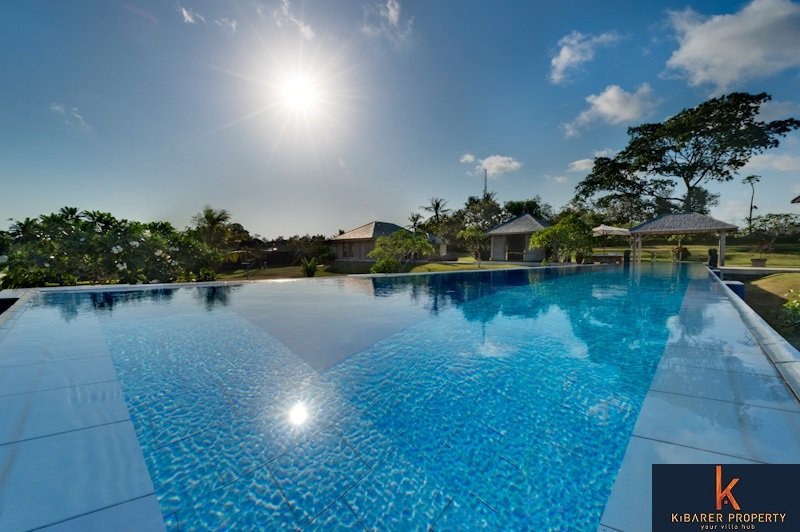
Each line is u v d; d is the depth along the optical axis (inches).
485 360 179.3
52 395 119.4
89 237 401.7
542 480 88.5
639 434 90.3
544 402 130.7
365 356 185.8
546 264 830.5
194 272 503.2
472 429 113.4
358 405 130.6
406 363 175.0
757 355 150.1
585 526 74.1
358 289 443.2
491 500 83.1
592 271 661.3
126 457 86.1
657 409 102.3
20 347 177.6
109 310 293.0
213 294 388.8
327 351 193.8
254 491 85.5
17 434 93.9
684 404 104.8
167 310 298.4
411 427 115.2
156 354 183.6
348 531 75.4
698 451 82.7
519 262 1018.1
